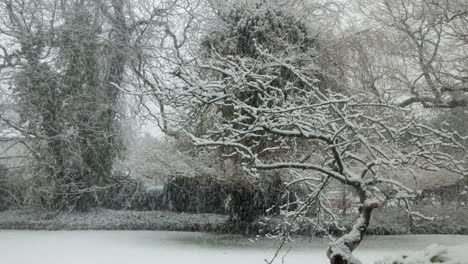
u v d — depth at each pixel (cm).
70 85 2144
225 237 1656
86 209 2177
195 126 1496
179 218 2047
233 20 1658
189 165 1669
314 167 628
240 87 676
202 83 645
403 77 1770
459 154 1401
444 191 1966
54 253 1261
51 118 2109
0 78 2106
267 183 1573
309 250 1368
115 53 2150
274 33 1592
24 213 2112
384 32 1845
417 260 548
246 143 1387
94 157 2181
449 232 1889
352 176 623
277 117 688
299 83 1486
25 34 2142
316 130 641
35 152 2067
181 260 1175
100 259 1177
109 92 2209
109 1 2225
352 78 1786
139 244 1462
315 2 1752
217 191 2158
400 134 671
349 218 1738
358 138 643
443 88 1727
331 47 1734
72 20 2178
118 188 2314
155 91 738
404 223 1923
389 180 634
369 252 1367
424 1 1728
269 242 1539
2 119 2095
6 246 1384
